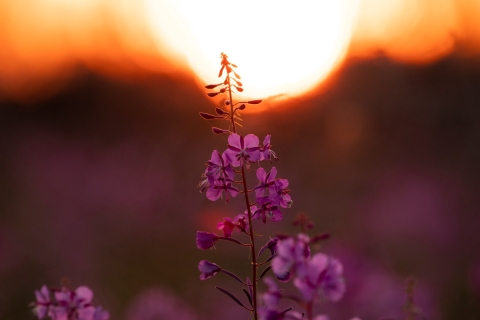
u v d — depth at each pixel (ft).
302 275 9.25
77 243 46.14
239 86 11.68
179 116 77.10
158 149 68.74
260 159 11.79
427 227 41.24
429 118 62.39
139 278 39.40
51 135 106.32
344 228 45.50
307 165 59.93
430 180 54.19
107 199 53.57
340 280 9.39
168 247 44.42
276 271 9.41
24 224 52.49
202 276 12.25
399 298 21.43
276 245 11.76
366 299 21.43
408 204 45.55
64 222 50.70
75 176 67.51
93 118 108.27
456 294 32.27
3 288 38.24
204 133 70.64
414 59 62.80
